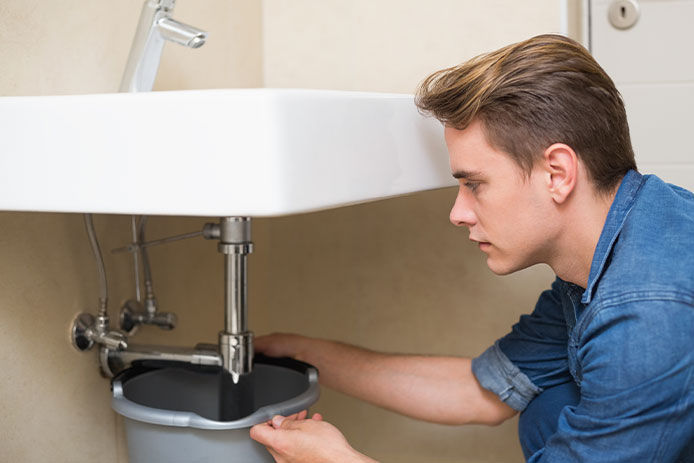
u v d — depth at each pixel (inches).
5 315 38.3
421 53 57.3
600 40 69.0
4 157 31.1
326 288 63.2
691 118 68.2
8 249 38.3
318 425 37.7
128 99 28.3
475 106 34.1
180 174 27.8
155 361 42.5
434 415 47.8
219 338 40.5
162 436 37.7
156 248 49.8
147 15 38.1
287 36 60.5
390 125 34.7
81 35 42.7
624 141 34.9
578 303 38.1
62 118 29.6
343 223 62.3
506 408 47.1
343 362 48.3
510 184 34.6
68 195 29.9
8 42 37.9
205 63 53.4
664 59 68.0
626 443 30.8
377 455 63.6
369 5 58.2
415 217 60.7
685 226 32.2
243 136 26.7
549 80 33.3
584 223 34.9
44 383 40.9
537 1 54.7
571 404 43.7
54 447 41.8
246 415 40.9
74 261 42.7
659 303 30.0
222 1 55.3
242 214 27.2
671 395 29.7
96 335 42.5
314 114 28.6
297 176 27.7
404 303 61.6
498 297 59.7
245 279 40.1
